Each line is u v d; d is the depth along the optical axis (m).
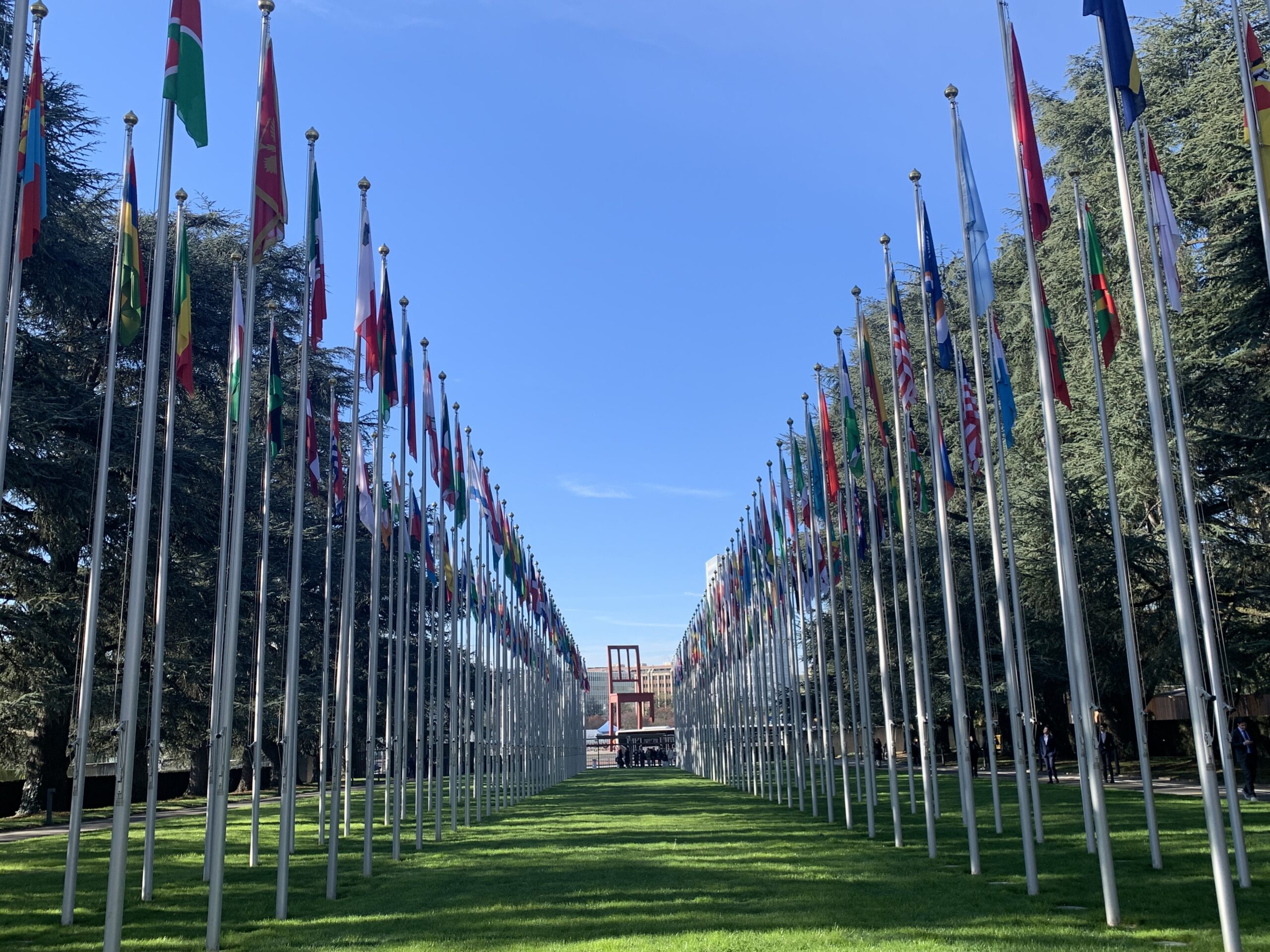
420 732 22.67
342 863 19.67
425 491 24.05
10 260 11.60
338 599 48.78
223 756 12.42
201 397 39.88
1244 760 24.64
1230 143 28.09
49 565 34.91
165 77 12.98
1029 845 13.60
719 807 31.55
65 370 34.88
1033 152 13.50
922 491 25.36
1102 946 10.15
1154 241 14.62
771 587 31.27
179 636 38.47
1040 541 35.53
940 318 17.38
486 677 44.81
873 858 17.81
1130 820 21.77
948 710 44.62
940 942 10.48
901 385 19.70
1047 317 17.61
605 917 12.58
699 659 62.34
